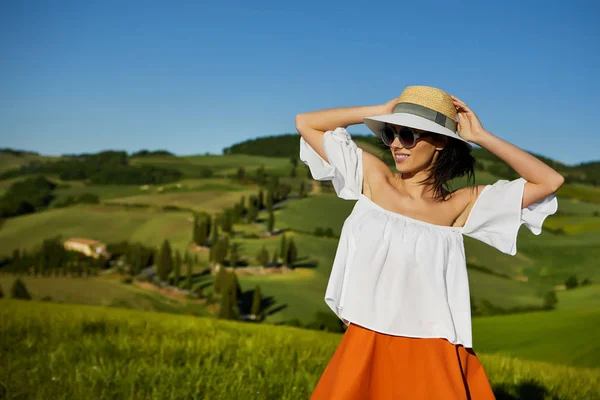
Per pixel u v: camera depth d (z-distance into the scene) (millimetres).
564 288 138750
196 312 133125
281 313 124250
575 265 156250
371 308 2951
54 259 164500
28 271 162125
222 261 161375
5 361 6656
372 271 2984
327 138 3307
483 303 118438
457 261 3082
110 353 7227
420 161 3129
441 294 2971
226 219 188000
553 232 192625
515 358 9898
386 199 3174
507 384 6629
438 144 3150
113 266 169250
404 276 2967
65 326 9883
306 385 5996
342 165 3246
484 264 158000
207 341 8484
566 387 6598
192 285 151250
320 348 8992
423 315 2953
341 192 3266
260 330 12906
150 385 5656
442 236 3068
